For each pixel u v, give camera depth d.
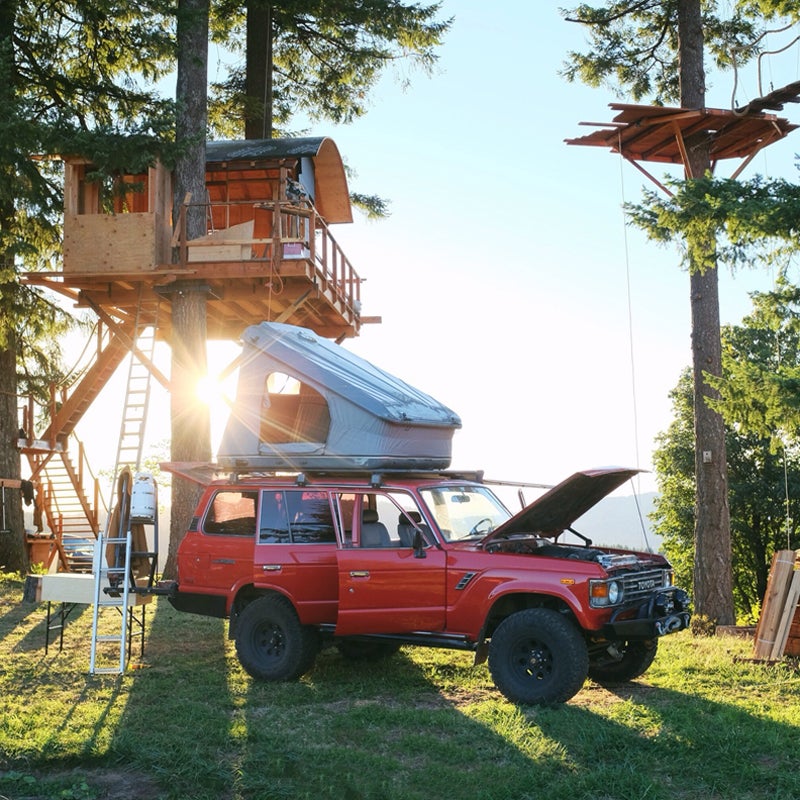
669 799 6.27
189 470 11.10
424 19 23.69
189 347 18.75
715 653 11.65
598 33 19.56
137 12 18.77
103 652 11.52
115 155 17.48
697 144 16.53
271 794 6.41
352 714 8.35
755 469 40.00
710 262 11.75
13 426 22.88
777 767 6.80
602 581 8.56
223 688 9.61
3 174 18.39
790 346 35.03
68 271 18.38
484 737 7.68
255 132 24.80
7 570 22.31
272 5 23.36
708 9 19.17
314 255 18.56
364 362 12.13
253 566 10.22
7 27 20.98
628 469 9.20
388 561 9.45
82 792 6.52
